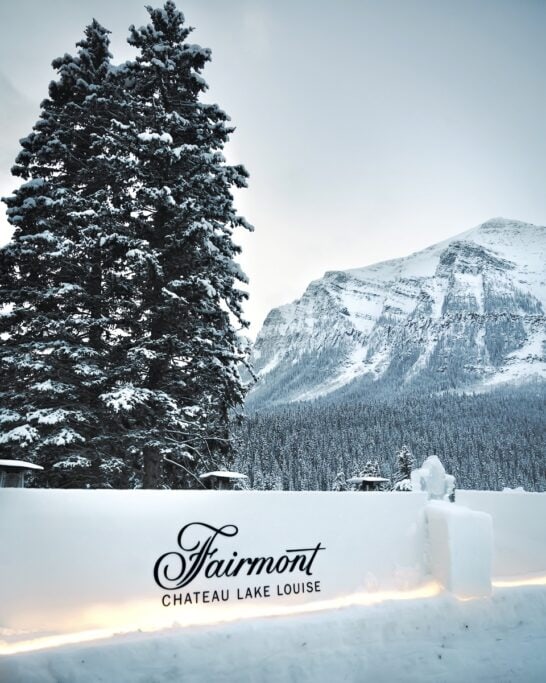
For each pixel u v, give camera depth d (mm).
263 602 6578
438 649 5531
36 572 5668
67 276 12789
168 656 5086
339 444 131750
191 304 12586
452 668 5078
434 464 8453
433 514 7586
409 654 5387
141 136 12305
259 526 6824
